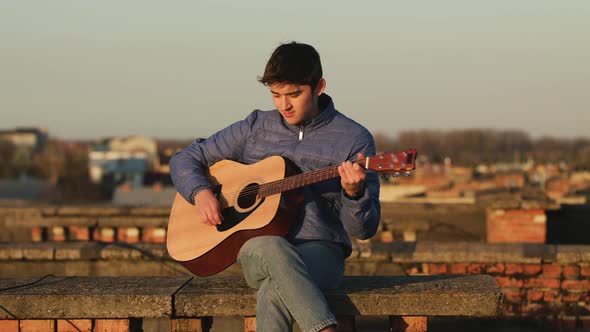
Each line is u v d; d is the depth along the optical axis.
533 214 10.72
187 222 3.83
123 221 10.77
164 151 97.69
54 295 3.66
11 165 97.25
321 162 3.65
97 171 89.88
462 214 12.56
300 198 3.63
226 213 3.71
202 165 3.93
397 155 3.26
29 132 151.62
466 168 67.62
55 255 7.62
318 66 3.54
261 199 3.62
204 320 3.72
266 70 3.49
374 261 7.27
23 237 12.16
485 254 7.08
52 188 79.75
